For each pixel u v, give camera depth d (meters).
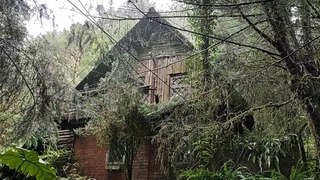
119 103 8.31
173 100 8.34
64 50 5.52
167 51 8.59
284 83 5.52
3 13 4.74
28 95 5.18
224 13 5.06
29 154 6.26
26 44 5.05
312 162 6.57
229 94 5.98
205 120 6.39
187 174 7.47
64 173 9.80
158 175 9.20
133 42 7.45
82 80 10.23
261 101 5.93
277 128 6.13
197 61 6.32
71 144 10.86
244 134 7.44
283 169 7.39
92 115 7.64
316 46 5.05
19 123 5.25
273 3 4.68
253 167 7.57
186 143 7.25
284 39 5.14
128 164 8.76
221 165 7.70
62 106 5.59
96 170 10.29
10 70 4.86
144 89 9.89
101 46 5.81
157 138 7.73
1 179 8.46
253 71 5.58
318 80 5.00
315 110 4.97
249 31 5.60
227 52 5.71
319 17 4.72
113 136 8.62
